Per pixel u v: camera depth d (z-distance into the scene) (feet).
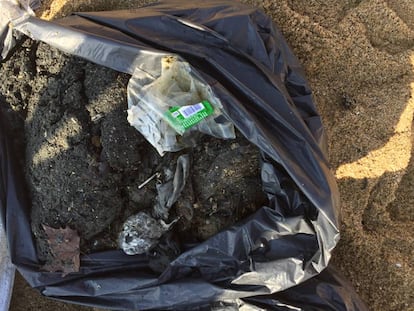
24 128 1.63
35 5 1.90
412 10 1.78
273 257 1.47
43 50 1.59
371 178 1.73
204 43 1.51
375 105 1.73
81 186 1.51
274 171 1.45
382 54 1.73
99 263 1.58
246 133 1.39
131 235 1.53
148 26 1.52
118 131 1.50
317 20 1.77
